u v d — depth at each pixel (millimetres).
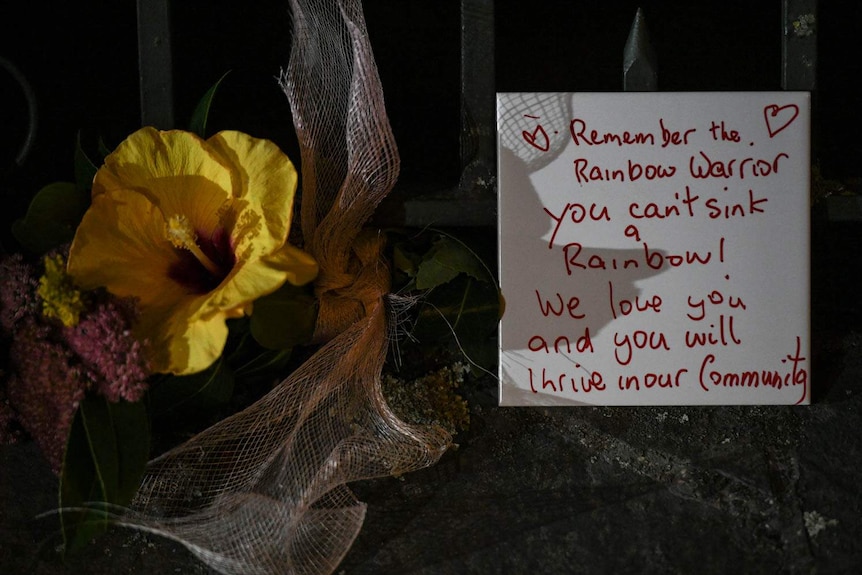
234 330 811
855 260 910
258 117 1025
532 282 838
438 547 810
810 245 835
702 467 839
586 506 825
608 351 840
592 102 831
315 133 828
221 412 866
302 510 788
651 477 837
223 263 793
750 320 839
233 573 770
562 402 843
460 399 867
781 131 833
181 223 753
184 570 809
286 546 780
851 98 1000
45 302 751
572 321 839
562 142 833
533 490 833
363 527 818
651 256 837
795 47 854
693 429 855
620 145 833
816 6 849
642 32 838
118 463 757
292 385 813
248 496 798
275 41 1027
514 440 854
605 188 834
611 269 837
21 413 780
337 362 816
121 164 772
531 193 835
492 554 806
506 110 832
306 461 807
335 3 816
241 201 768
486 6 847
